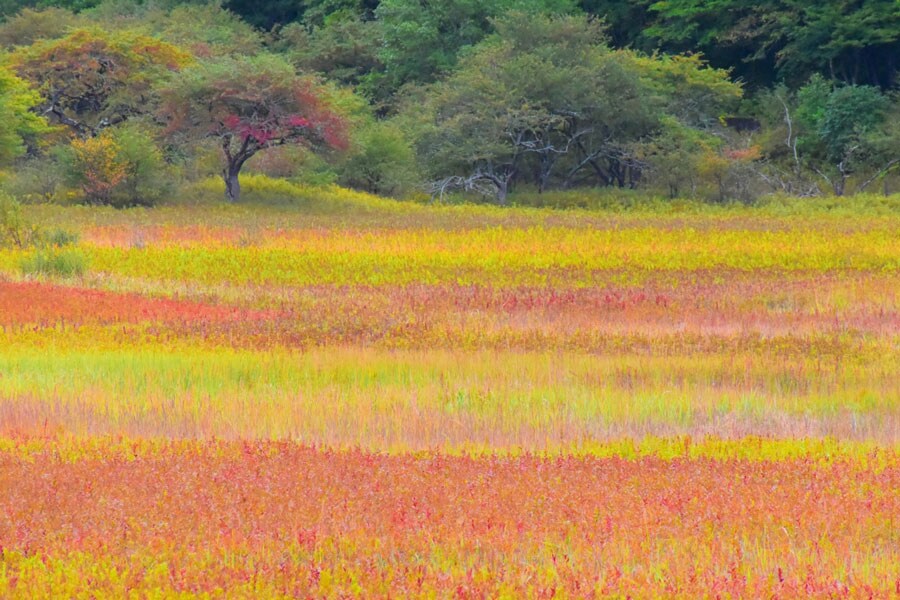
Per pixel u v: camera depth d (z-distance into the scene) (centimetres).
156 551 1594
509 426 2577
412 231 7581
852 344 3853
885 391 3089
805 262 6219
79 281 5278
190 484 1917
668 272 5859
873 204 10419
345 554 1602
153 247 6588
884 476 2055
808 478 2044
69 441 2341
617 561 1580
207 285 5303
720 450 2336
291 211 9331
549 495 1875
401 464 2102
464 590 1430
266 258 6225
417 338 3925
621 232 7688
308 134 9769
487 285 5397
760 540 1692
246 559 1573
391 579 1484
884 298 4875
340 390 2995
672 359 3506
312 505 1811
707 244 7019
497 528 1708
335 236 7238
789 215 9775
